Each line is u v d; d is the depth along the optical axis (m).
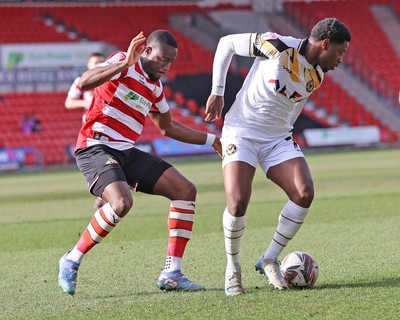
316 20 128.25
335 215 38.91
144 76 21.95
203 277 24.08
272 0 127.69
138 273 25.23
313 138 106.62
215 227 36.25
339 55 20.72
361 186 54.44
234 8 127.06
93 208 47.53
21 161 91.94
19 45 104.94
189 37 121.56
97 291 22.52
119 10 121.56
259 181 63.16
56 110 103.06
